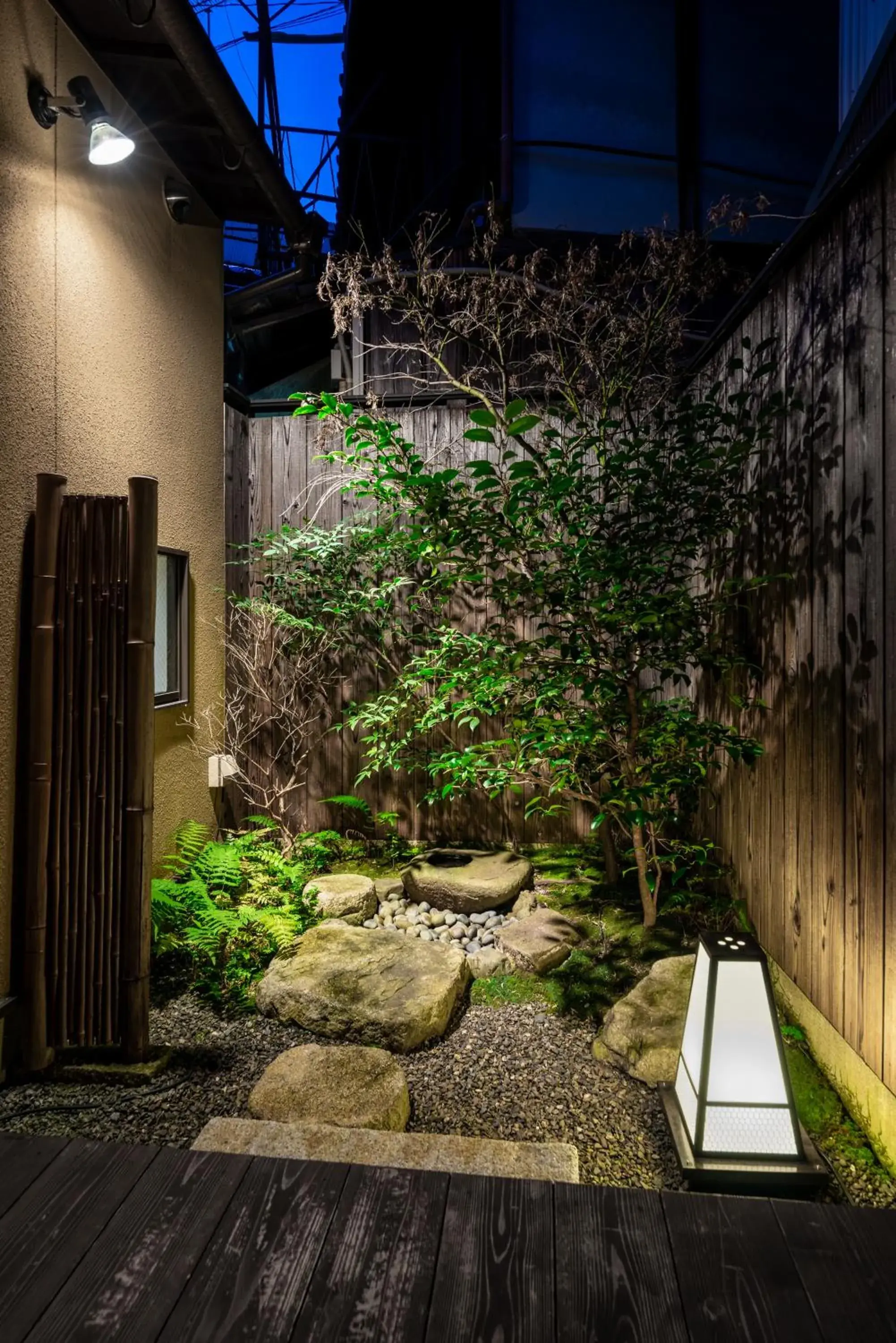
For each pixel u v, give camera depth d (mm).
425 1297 1507
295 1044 2947
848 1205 1846
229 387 4965
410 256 6352
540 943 3654
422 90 8094
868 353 2367
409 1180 1848
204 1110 2529
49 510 2744
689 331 5852
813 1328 1447
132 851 2725
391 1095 2447
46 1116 2500
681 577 3656
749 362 3562
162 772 4082
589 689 3318
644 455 3473
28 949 2684
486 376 5293
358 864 4898
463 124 6863
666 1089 2512
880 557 2281
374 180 9758
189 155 4281
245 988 3297
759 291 3318
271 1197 1786
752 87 6211
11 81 2805
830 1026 2652
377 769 4648
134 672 2729
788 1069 2277
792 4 6219
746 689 3660
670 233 5359
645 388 4312
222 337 4840
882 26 4578
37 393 2967
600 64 6148
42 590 2732
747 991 2137
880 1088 2268
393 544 4430
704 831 4477
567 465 3428
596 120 6160
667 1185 2195
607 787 4598
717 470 3385
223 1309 1476
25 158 2893
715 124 6199
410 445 3514
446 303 5664
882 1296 1523
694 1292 1527
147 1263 1584
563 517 3512
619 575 3334
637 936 3789
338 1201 1775
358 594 4973
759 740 3467
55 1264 1581
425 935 3973
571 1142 2389
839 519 2592
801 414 2961
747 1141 2113
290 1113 2361
